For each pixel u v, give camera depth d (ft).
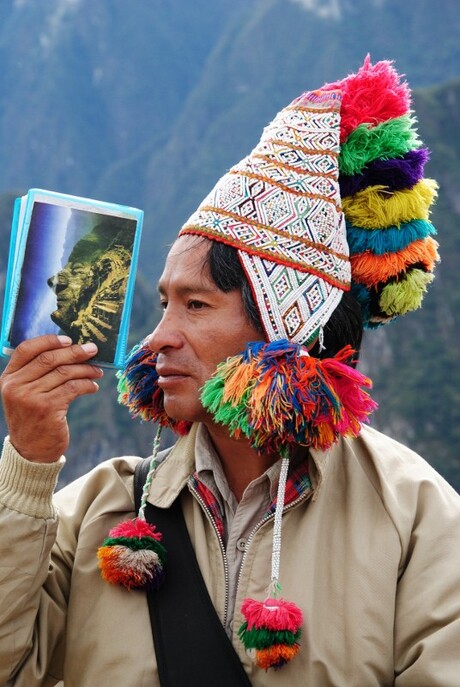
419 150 7.37
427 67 556.92
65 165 621.72
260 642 6.34
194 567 6.94
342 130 7.34
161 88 647.56
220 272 6.93
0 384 6.57
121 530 7.00
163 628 6.77
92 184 613.93
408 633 6.64
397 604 6.75
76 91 643.45
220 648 6.64
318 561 6.82
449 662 6.40
